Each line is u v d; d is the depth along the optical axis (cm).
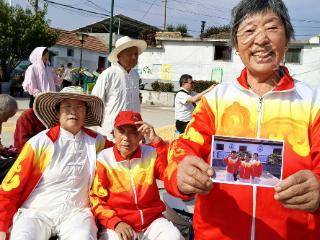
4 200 297
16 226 288
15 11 2259
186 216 366
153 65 2872
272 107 185
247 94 189
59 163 313
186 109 809
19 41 2253
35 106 342
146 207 316
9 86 2156
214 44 2728
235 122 188
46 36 2336
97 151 336
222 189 184
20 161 304
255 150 176
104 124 506
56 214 306
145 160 318
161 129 1255
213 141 179
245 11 185
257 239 179
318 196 147
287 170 176
